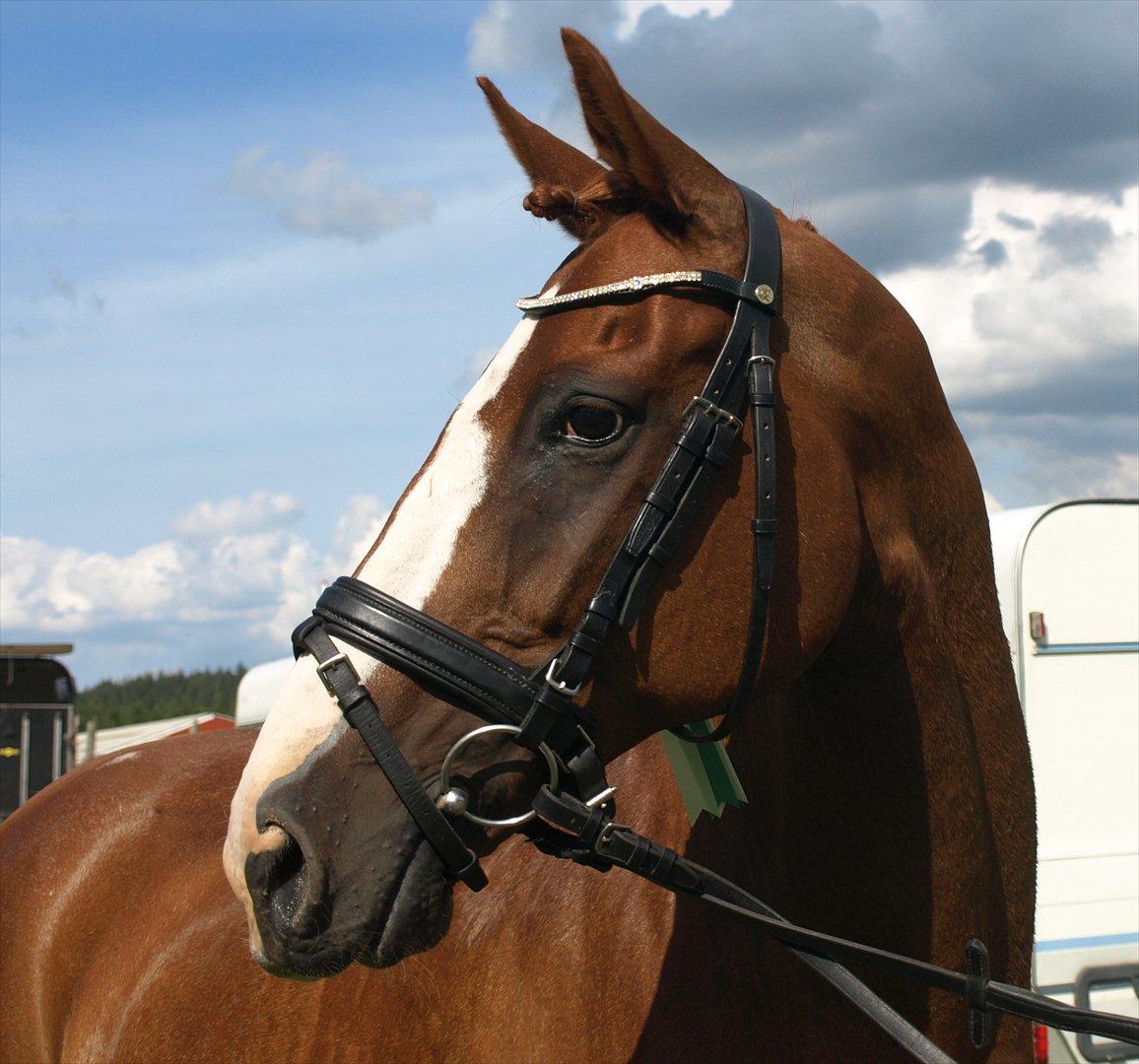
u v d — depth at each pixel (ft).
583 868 6.64
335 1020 7.22
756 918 5.55
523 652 5.22
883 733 5.94
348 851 5.01
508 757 5.24
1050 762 13.56
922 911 5.90
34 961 9.36
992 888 6.16
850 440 5.90
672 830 6.68
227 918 8.15
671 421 5.41
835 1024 5.87
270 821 5.00
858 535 5.79
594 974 6.34
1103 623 13.93
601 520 5.29
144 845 9.26
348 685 5.11
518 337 5.64
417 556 5.28
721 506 5.47
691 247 5.73
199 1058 7.75
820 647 5.67
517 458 5.35
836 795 6.01
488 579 5.23
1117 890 13.51
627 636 5.32
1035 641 13.62
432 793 5.11
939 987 5.61
